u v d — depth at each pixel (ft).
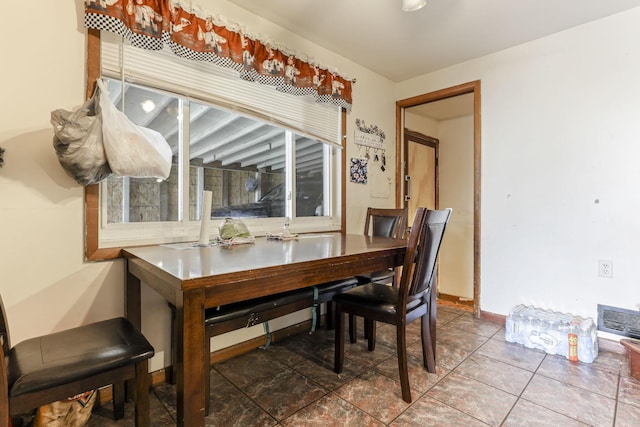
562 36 7.86
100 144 4.46
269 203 8.08
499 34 8.02
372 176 10.33
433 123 13.55
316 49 8.52
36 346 3.65
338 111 9.34
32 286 4.62
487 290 9.13
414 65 9.80
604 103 7.34
